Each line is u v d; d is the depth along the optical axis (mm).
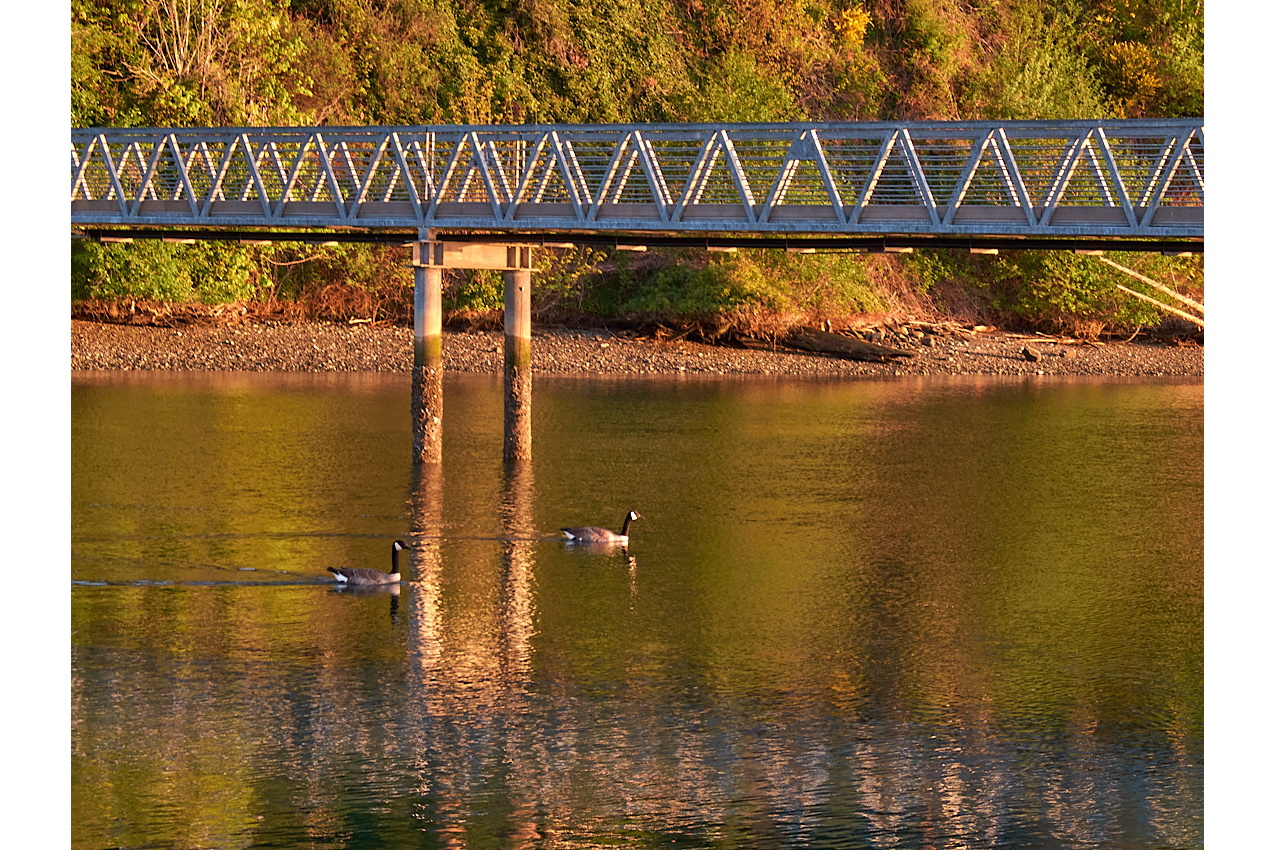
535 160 54719
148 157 92375
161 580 40844
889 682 33469
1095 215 49125
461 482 55625
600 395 83625
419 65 108000
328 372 91500
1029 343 108000
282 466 58219
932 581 42469
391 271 105938
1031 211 48250
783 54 122750
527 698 31984
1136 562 45000
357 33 108000
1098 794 27328
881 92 125125
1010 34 131375
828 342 102875
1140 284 108688
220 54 100125
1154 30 134000
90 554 43406
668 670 34000
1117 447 67312
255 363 93062
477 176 88812
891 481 58188
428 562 43438
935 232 49156
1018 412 79062
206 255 99375
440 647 35344
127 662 33906
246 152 58906
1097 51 132750
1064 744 29750
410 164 97750
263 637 35875
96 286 97875
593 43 115062
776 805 26719
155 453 60750
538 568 43156
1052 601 40375
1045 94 122750
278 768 28094
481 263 58375
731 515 51125
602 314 105938
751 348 103375
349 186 96250
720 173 102875
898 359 101375
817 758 28906
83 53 94000
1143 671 34344
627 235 56938
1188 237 48344
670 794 27125
